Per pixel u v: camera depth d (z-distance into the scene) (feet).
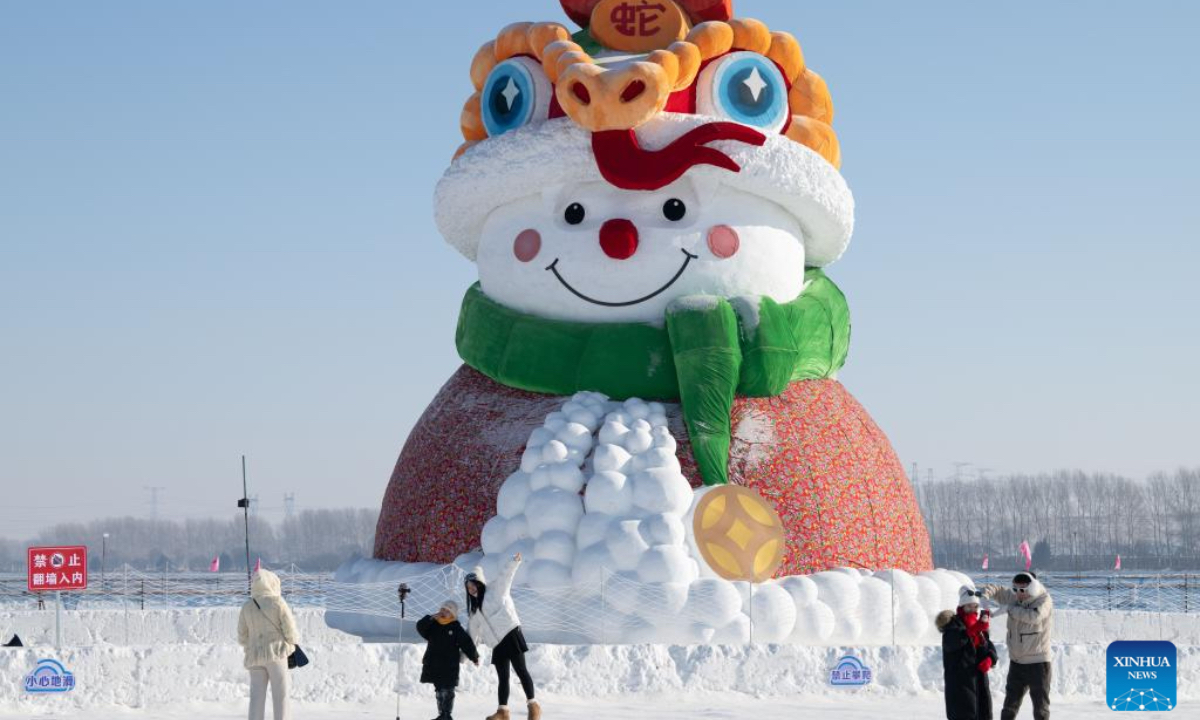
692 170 81.46
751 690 69.87
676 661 69.92
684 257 81.30
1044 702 53.78
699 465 78.23
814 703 67.82
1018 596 54.54
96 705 64.08
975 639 50.90
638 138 80.94
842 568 79.71
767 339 80.74
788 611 75.61
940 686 70.95
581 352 81.97
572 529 76.84
